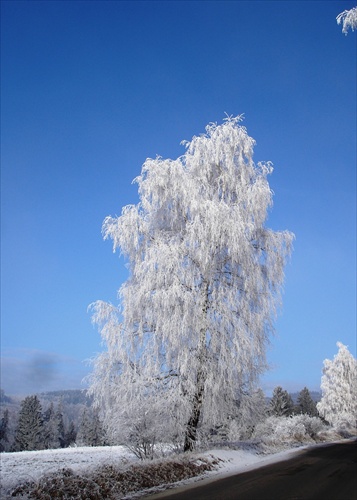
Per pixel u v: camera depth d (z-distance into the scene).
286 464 16.11
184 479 12.91
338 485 10.64
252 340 17.89
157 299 16.86
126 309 17.59
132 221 18.45
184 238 18.27
